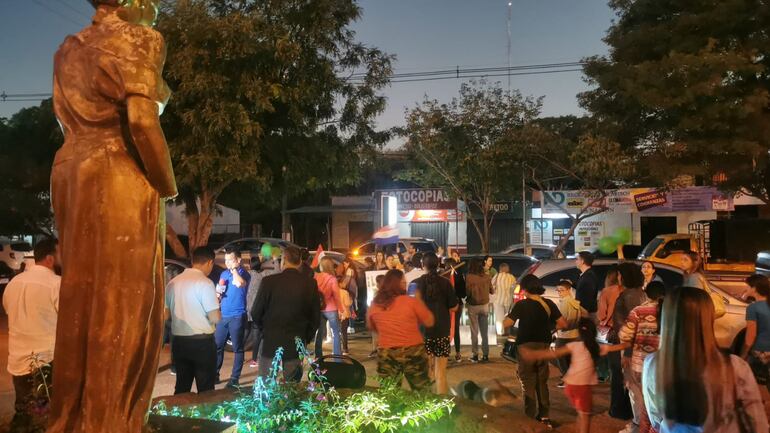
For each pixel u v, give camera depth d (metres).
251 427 4.25
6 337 13.88
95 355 2.71
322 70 17.94
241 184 20.53
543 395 7.22
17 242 29.39
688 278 8.48
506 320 7.31
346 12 18.41
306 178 19.69
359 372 5.61
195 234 19.08
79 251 2.74
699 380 3.00
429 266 8.77
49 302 5.55
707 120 18.69
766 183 20.77
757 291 7.12
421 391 5.17
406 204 31.48
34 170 29.75
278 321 6.41
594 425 7.19
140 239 2.77
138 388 2.84
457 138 24.64
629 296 7.29
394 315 6.93
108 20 2.91
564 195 23.73
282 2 17.48
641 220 28.83
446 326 8.68
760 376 6.99
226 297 9.38
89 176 2.75
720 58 18.09
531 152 22.67
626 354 6.30
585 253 9.53
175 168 16.72
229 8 17.84
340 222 36.09
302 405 4.42
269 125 18.55
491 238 31.94
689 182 26.77
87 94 2.82
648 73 19.23
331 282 10.80
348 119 19.84
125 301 2.73
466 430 4.59
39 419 3.58
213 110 16.12
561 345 8.57
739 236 22.89
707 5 19.50
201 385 6.98
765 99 18.11
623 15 22.48
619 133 21.73
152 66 2.77
